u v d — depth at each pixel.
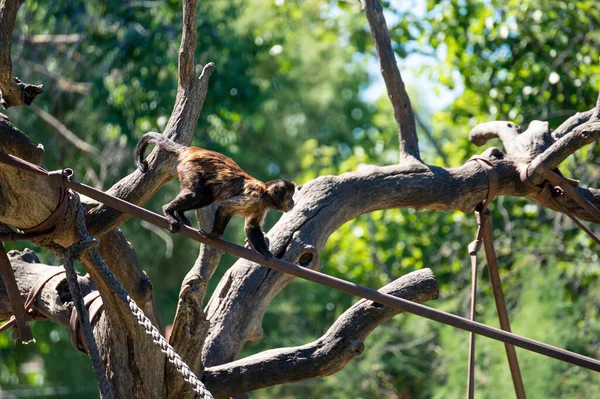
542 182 8.70
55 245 6.71
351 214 8.62
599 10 15.26
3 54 6.00
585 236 14.89
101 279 6.43
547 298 14.38
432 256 17.64
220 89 17.66
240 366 7.54
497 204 16.72
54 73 19.89
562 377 13.80
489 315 15.14
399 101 9.23
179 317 6.75
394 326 18.11
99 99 17.66
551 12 15.05
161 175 7.44
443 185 8.69
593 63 15.01
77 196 6.71
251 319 8.17
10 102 6.49
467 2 16.09
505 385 13.91
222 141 19.20
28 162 6.14
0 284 7.98
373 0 9.36
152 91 17.30
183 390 7.16
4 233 6.67
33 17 18.69
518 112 15.49
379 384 18.92
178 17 17.84
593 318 14.91
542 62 15.62
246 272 8.29
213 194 6.86
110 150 19.55
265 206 6.88
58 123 19.56
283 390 18.94
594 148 14.91
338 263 19.38
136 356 6.96
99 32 18.06
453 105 16.36
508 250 15.48
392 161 25.25
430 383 17.36
